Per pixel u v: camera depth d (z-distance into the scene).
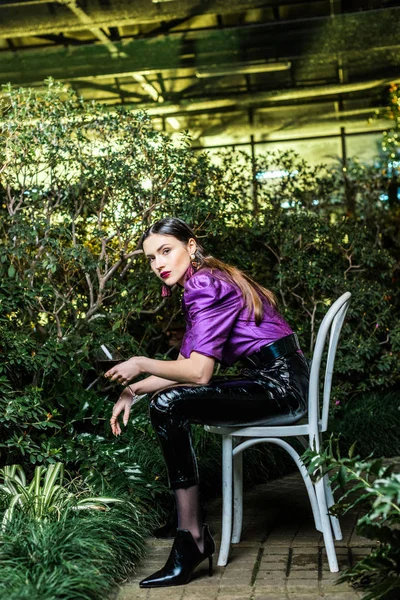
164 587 2.50
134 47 11.27
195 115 13.77
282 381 2.69
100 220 4.31
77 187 4.24
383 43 10.40
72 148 4.19
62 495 2.96
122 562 2.66
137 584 2.55
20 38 11.01
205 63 11.62
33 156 4.24
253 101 12.97
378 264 5.62
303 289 5.38
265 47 11.09
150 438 3.77
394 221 6.39
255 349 2.75
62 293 4.50
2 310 3.58
